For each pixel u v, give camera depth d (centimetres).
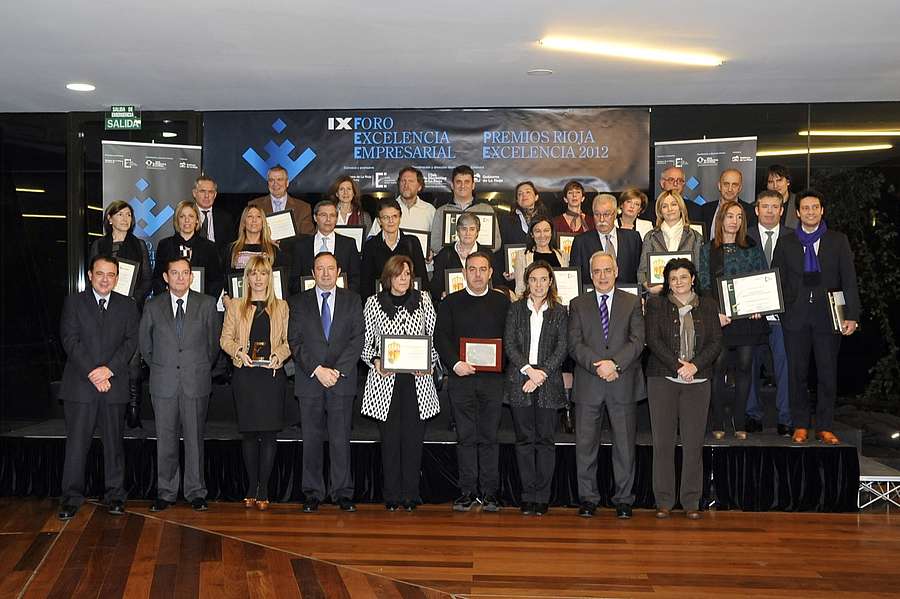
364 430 705
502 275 709
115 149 819
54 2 521
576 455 616
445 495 644
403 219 764
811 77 720
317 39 603
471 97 800
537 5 529
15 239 866
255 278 608
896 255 816
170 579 483
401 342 602
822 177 825
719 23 569
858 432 670
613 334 596
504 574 491
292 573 492
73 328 605
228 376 702
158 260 711
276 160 854
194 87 752
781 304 627
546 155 844
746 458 633
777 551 536
